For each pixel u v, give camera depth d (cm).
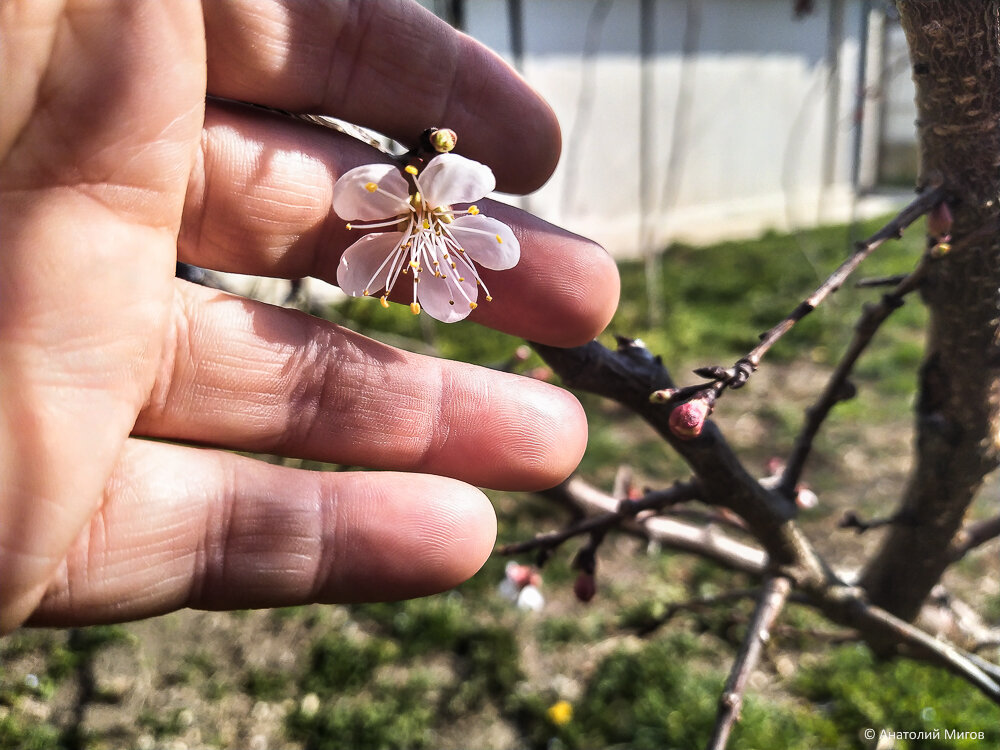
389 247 11
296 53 11
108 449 9
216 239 11
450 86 11
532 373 14
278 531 11
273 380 11
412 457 12
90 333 9
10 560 8
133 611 10
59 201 9
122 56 9
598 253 11
